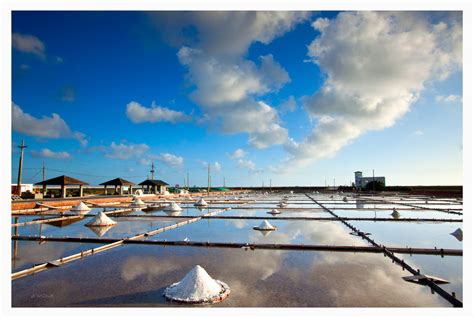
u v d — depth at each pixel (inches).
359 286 177.8
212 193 1777.8
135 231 365.4
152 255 248.7
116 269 210.1
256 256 245.3
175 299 155.9
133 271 205.8
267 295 163.9
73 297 162.1
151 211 625.0
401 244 292.4
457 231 343.9
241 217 498.0
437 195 1259.2
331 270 207.8
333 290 171.5
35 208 625.3
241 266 216.8
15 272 201.5
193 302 152.9
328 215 545.0
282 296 162.4
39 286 177.8
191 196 1379.2
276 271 205.5
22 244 292.0
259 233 354.3
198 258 238.5
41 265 212.7
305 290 171.0
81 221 459.8
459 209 628.7
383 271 206.5
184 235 340.5
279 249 270.5
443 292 163.6
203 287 160.2
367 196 1266.0
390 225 421.7
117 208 680.4
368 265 220.4
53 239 311.3
